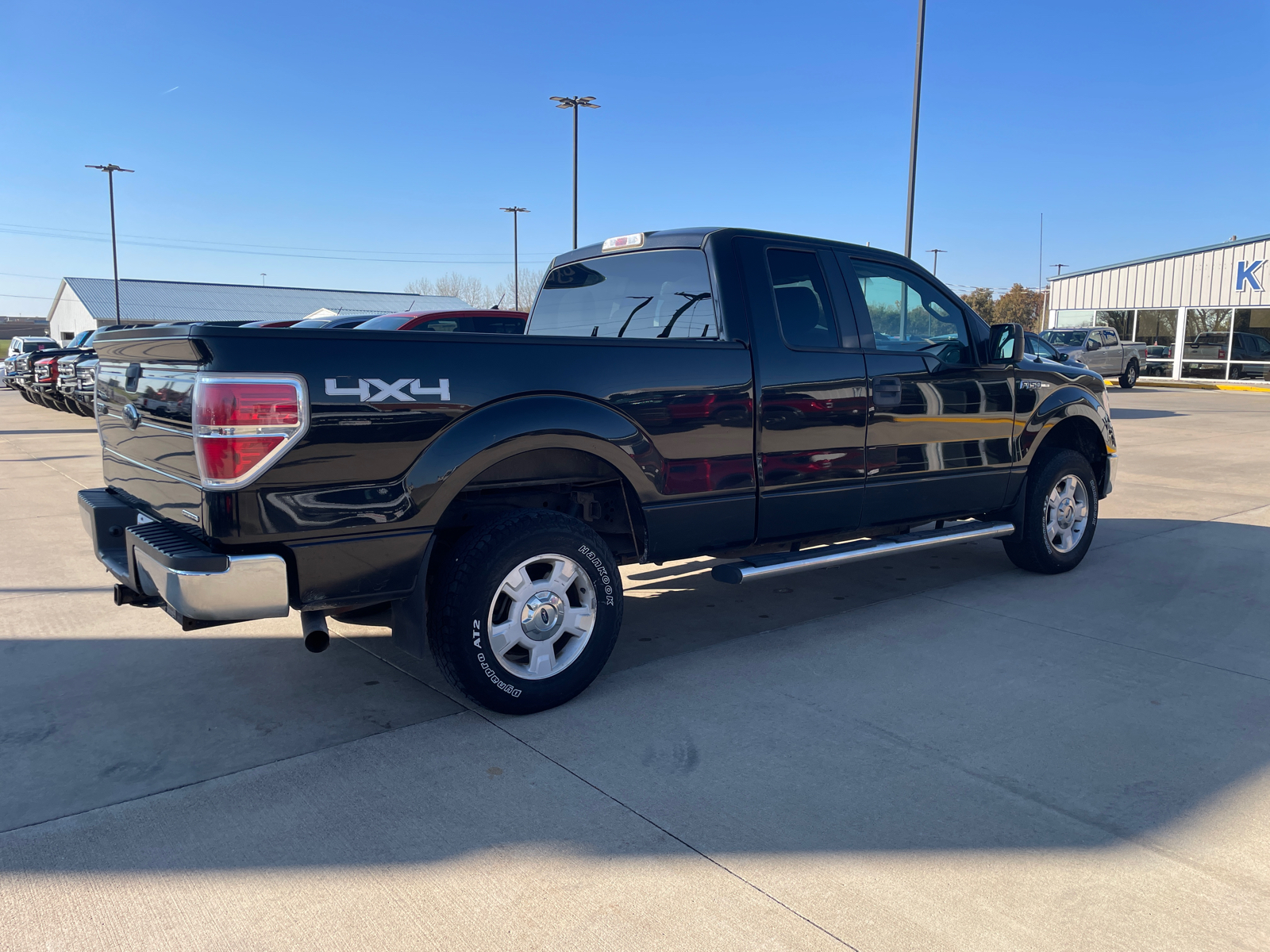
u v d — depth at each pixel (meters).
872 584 5.48
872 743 3.23
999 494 5.27
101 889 2.36
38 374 18.22
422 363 3.11
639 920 2.23
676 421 3.76
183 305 61.81
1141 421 17.05
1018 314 78.69
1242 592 5.27
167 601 2.89
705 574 5.73
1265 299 28.20
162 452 3.16
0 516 7.71
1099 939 2.16
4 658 4.17
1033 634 4.49
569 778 2.96
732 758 3.11
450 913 2.26
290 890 2.36
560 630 3.55
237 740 3.27
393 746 3.21
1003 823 2.68
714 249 4.09
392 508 3.08
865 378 4.43
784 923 2.22
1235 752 3.16
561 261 5.09
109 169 48.78
